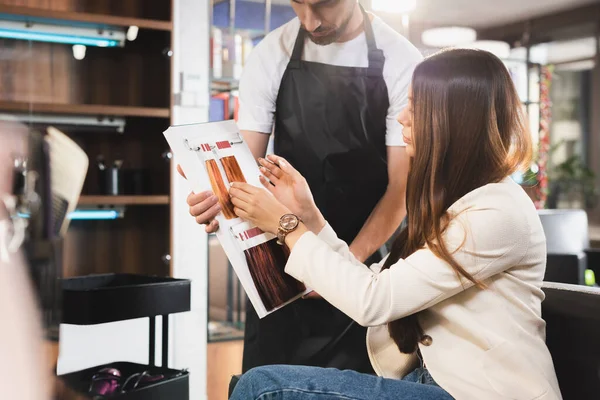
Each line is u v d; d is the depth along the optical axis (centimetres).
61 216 53
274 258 180
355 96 255
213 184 180
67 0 325
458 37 480
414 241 159
